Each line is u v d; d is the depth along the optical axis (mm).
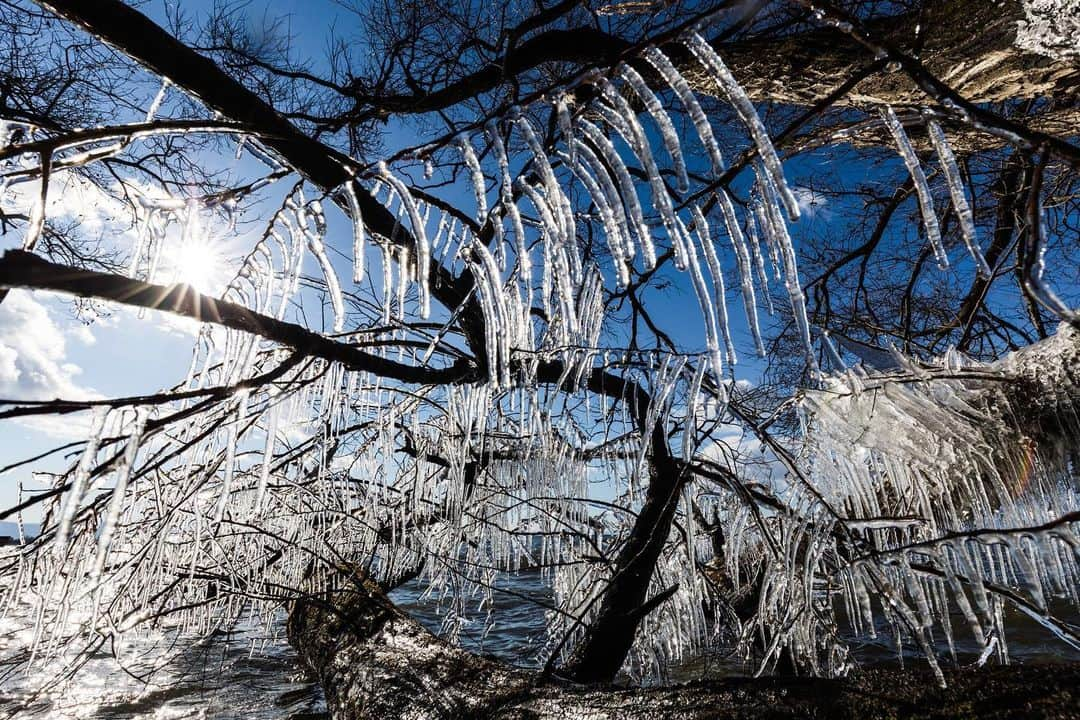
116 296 697
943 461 1514
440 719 1551
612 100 688
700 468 1780
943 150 670
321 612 2705
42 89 2590
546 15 1516
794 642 1692
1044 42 1242
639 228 683
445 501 2354
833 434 1593
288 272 918
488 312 961
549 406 1456
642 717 1180
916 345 3012
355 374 1439
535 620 3732
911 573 1238
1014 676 1001
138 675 2785
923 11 1209
